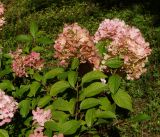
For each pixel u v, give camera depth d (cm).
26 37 112
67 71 91
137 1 278
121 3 278
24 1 308
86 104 83
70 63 95
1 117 86
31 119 93
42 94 98
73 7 284
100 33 99
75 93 92
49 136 82
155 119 157
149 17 249
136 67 92
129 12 260
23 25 262
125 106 81
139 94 172
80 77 95
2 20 138
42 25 260
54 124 83
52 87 87
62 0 299
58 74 95
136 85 178
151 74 186
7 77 114
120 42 90
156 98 170
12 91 103
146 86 177
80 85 87
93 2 289
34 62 105
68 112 92
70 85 87
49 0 301
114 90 81
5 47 229
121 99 82
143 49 90
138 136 150
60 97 91
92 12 271
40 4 297
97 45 96
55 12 280
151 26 237
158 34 224
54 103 87
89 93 84
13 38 242
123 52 90
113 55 91
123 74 94
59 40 92
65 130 81
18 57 105
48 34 242
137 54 89
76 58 90
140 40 91
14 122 99
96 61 92
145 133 152
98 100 83
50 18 269
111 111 84
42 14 281
